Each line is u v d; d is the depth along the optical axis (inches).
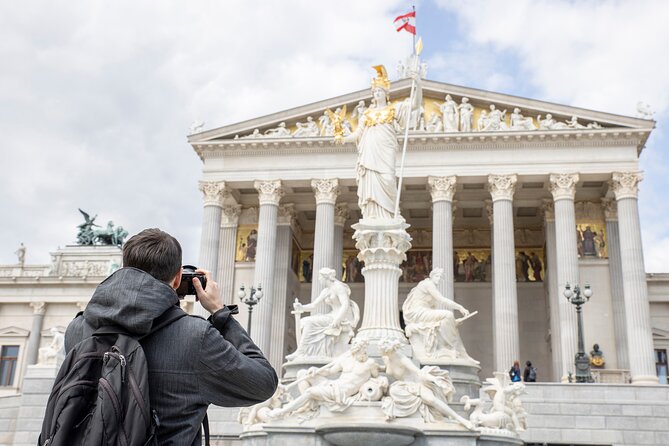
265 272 2480.3
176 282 172.9
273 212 2559.1
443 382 721.0
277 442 676.1
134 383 142.9
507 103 2551.7
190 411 152.2
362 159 858.1
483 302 2866.6
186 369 151.6
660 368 2682.1
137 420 139.8
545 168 2470.5
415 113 923.4
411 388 697.0
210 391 155.0
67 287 2992.1
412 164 2534.5
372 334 797.9
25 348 2960.1
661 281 2721.5
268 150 2610.7
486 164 2501.2
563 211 2418.8
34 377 1524.4
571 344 2258.9
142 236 168.2
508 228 2427.4
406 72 2632.9
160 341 151.9
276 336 2667.3
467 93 2586.1
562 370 2300.7
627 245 2361.0
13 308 3029.0
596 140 2472.9
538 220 2908.5
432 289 1072.2
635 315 2277.3
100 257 3110.2
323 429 656.4
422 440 668.1
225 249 2792.8
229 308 176.1
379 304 814.5
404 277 2923.2
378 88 883.4
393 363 710.5
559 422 1517.0
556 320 2522.1
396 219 837.2
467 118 2544.3
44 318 2994.6
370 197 841.5
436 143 2527.1
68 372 146.2
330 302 1055.6
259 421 812.0
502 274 2375.7
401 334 811.4
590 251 2642.7
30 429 1488.7
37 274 3102.9
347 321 1040.8
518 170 2479.1
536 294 2849.4
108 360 144.4
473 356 2805.1
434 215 2472.9
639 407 1501.0
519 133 2475.4
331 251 2495.1
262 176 2591.0
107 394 139.8
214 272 2512.3
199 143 2620.6
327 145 2568.9
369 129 865.5
